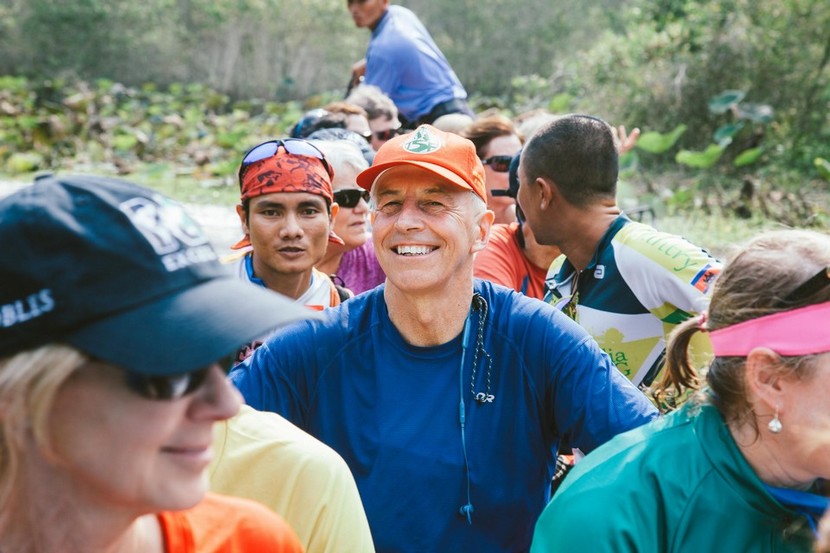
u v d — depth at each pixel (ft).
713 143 45.60
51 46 87.56
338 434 7.75
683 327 6.37
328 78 89.56
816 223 25.81
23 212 4.00
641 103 47.29
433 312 7.59
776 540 5.60
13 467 4.15
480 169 7.89
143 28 88.94
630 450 5.90
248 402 7.73
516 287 12.47
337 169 12.93
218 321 4.12
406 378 7.68
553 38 79.87
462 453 7.57
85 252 3.98
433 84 26.18
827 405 5.40
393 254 7.61
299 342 7.82
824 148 43.34
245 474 6.20
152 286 4.08
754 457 5.63
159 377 4.07
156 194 4.33
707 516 5.61
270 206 10.73
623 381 7.73
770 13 45.68
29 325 3.93
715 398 5.77
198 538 4.81
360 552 6.27
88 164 48.49
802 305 5.42
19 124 53.52
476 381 7.66
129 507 4.25
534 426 7.69
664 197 34.83
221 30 89.81
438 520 7.57
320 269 13.12
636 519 5.65
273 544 5.01
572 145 10.18
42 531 4.27
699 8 46.98
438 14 82.94
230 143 50.70
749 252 5.67
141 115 62.75
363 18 26.68
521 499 7.70
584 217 10.27
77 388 4.07
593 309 10.28
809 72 45.32
